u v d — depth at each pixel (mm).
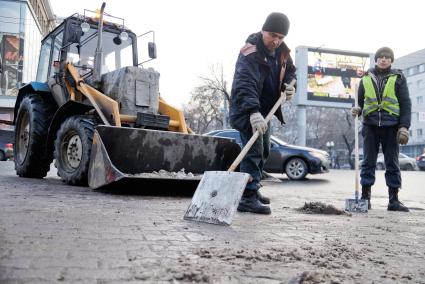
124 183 5582
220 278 1875
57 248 2297
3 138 23078
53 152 7164
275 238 2893
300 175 12500
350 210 5051
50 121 7539
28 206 3904
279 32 3973
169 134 6039
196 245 2531
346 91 35625
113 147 5742
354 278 1991
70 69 6977
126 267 1982
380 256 2500
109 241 2533
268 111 4418
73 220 3217
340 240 2938
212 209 3430
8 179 7293
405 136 5238
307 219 3939
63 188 5918
